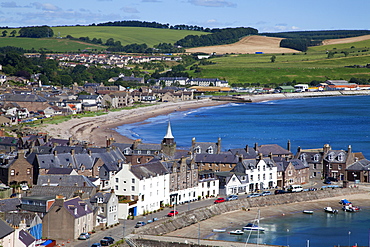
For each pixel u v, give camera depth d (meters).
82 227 188.62
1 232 155.75
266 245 180.00
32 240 167.62
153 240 182.62
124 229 195.62
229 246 178.50
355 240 193.25
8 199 193.00
